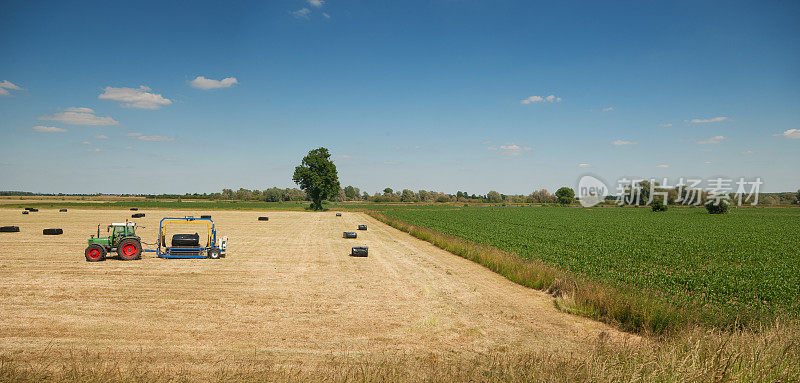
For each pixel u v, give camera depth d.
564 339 10.49
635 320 11.42
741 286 16.94
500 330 11.16
